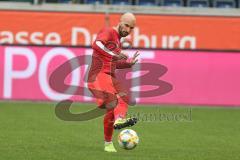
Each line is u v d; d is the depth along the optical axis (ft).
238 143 131.85
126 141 111.55
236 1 254.88
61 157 107.55
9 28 209.05
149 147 122.83
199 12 220.84
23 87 206.39
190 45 210.79
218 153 117.08
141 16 209.87
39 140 128.26
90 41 209.05
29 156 107.96
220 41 211.61
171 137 138.51
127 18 113.19
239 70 208.33
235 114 191.11
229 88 208.74
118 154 112.16
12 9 209.26
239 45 211.61
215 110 200.85
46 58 205.98
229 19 211.41
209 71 208.13
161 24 210.38
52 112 181.98
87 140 130.31
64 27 208.95
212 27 211.61
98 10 213.66
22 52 206.39
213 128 156.97
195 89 207.72
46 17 209.05
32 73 205.98
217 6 254.27
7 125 151.84
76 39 209.05
